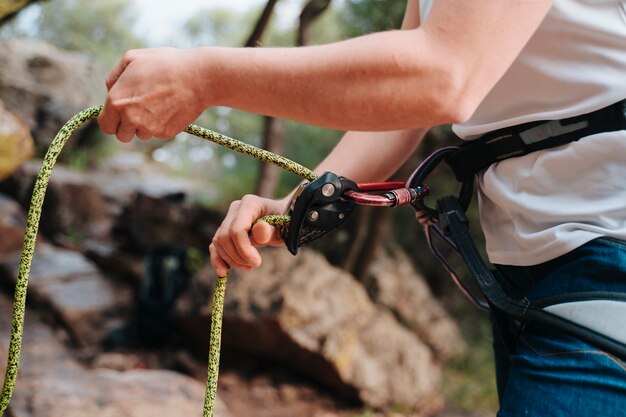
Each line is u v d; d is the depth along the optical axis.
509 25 0.70
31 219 0.87
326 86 0.71
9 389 0.91
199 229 4.88
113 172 7.00
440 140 4.43
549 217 0.88
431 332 4.87
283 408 3.46
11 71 6.27
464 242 0.99
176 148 8.21
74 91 6.79
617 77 0.83
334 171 1.11
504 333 0.96
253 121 6.42
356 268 4.87
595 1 0.83
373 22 3.94
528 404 0.83
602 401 0.78
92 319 3.95
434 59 0.69
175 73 0.74
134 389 2.10
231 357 3.77
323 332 3.52
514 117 0.91
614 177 0.84
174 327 4.05
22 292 0.89
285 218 0.94
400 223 5.78
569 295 0.85
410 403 3.72
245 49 0.75
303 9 3.46
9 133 3.34
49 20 7.95
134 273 4.36
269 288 3.64
